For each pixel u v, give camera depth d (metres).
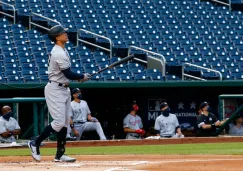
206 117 50.53
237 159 25.94
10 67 59.06
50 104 25.95
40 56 61.31
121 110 60.22
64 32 25.75
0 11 67.81
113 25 69.44
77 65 61.81
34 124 47.22
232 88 62.44
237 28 73.12
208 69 62.09
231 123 52.34
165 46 68.00
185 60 66.38
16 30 64.56
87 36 66.44
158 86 59.38
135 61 64.19
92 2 71.69
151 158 28.39
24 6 68.50
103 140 47.03
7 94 57.12
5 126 44.72
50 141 46.09
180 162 24.11
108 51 65.00
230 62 67.31
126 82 58.44
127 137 53.53
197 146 42.78
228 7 76.56
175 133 50.44
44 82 57.47
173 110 61.25
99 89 59.66
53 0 70.44
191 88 61.59
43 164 24.44
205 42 69.94
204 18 73.75
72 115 49.38
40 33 65.81
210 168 21.34
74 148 42.56
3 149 41.78
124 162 24.91
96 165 23.28
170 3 74.62
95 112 59.78
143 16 71.75
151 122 60.72
